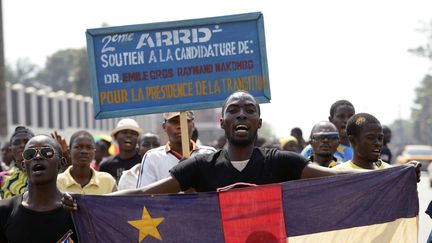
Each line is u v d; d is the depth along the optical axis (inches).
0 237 229.6
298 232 232.4
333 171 237.6
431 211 263.6
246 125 225.9
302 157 234.1
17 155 342.0
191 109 304.3
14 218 227.8
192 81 305.1
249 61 304.5
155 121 2518.5
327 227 234.4
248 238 230.8
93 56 304.3
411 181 239.8
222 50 305.0
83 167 333.4
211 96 305.1
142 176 331.0
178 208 229.9
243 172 228.4
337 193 235.0
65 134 1518.2
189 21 305.0
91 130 1740.9
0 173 367.6
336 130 358.3
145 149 446.9
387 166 297.4
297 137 630.5
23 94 1302.9
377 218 237.8
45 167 228.4
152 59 305.3
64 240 227.6
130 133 457.7
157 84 305.0
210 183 228.8
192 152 335.9
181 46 305.6
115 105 305.0
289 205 231.8
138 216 230.2
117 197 229.6
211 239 230.4
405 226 239.9
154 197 229.9
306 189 232.4
